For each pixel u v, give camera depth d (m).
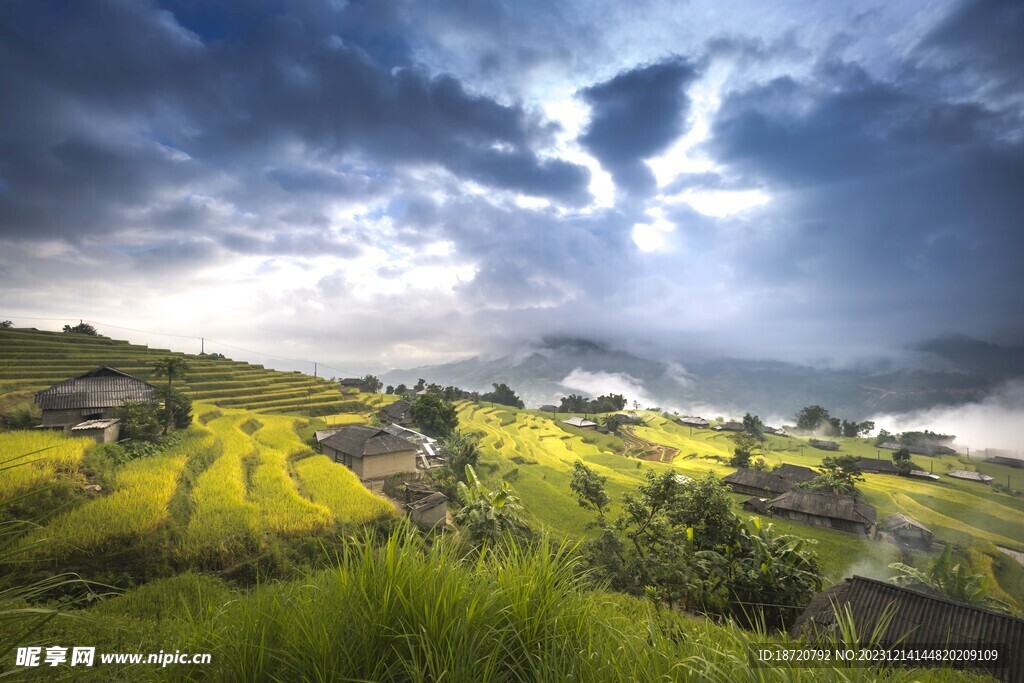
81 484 25.44
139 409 40.94
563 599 3.05
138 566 20.50
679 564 21.69
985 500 73.62
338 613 2.68
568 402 170.38
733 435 131.75
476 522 20.34
